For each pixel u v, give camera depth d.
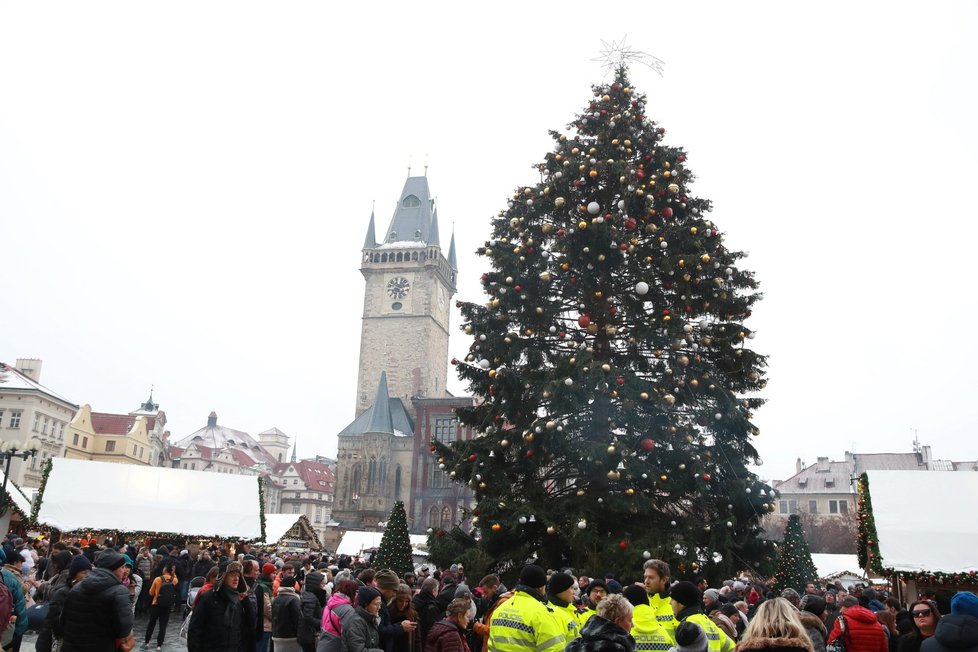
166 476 35.62
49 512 32.66
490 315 28.27
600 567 23.62
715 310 27.97
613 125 29.73
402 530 30.52
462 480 27.70
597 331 27.67
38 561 24.42
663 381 26.56
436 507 111.94
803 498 122.38
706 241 28.05
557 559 25.94
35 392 86.25
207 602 11.75
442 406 115.25
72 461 34.28
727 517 26.20
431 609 14.37
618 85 31.39
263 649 16.69
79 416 106.06
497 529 24.58
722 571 24.88
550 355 27.97
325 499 190.62
